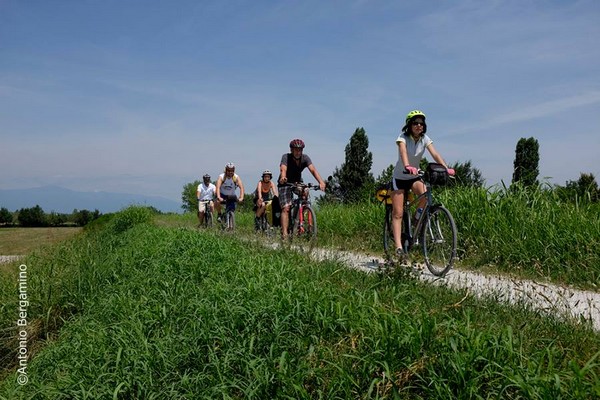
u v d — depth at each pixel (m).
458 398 2.82
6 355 7.04
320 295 4.62
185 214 33.03
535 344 3.55
